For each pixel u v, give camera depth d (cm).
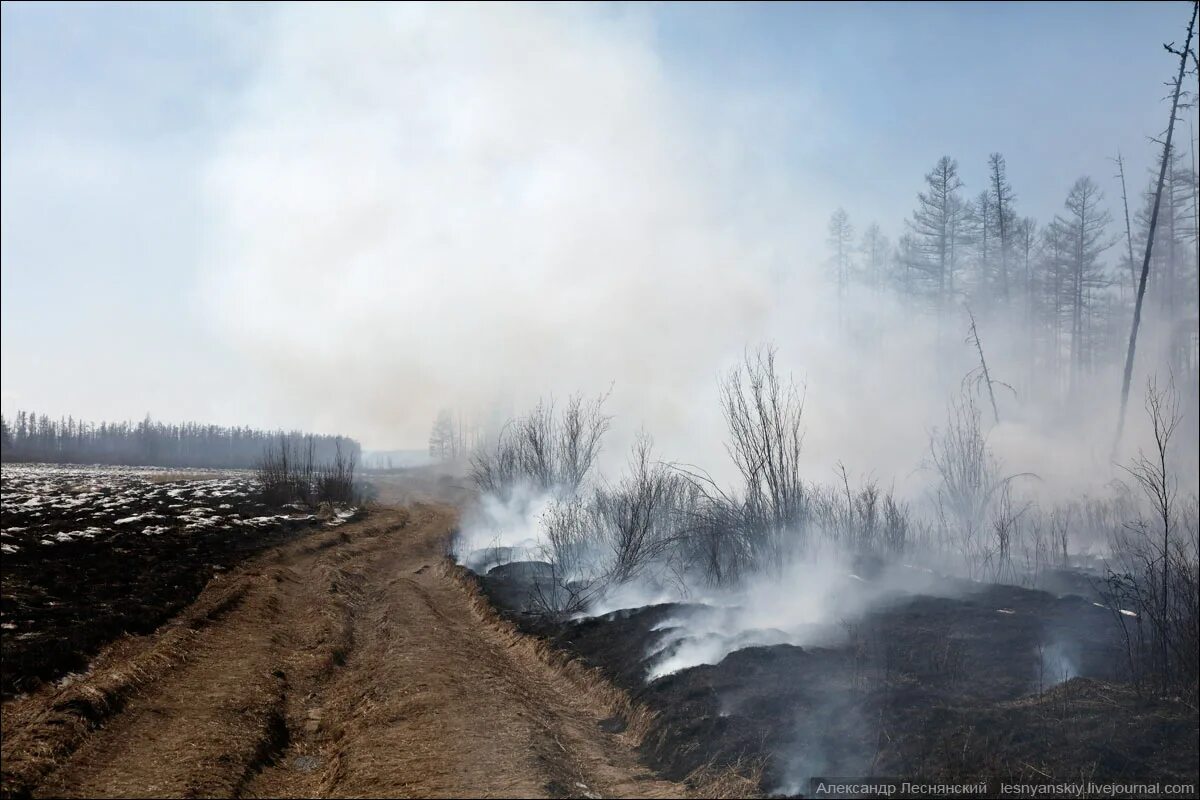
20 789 891
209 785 937
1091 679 996
